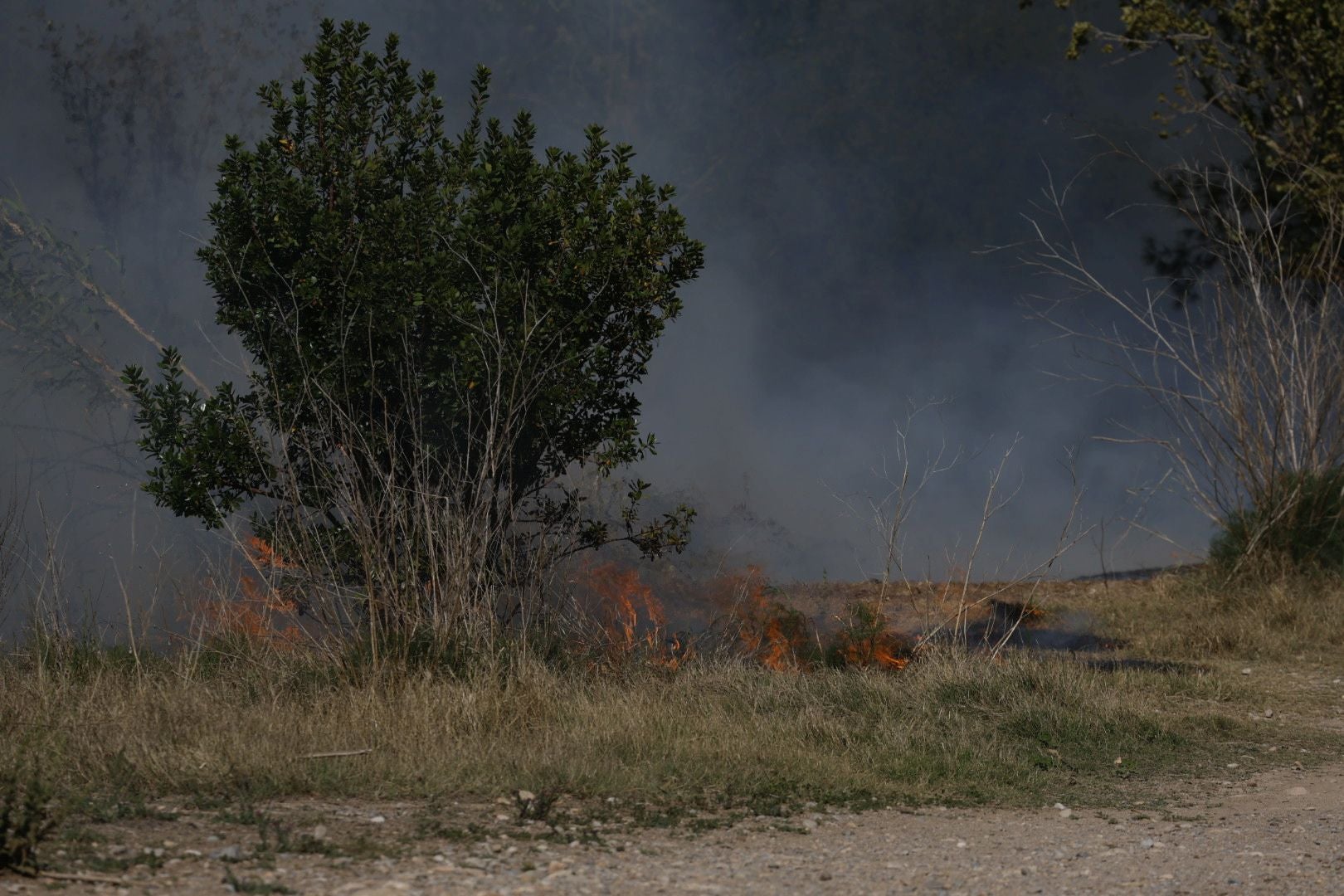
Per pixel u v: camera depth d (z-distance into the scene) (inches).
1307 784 602.9
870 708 660.1
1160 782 601.3
